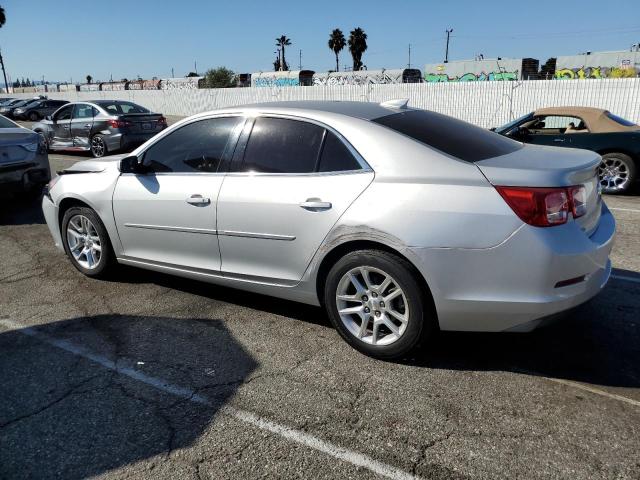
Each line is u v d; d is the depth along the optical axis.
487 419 2.80
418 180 3.17
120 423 2.85
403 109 3.91
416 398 3.01
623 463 2.46
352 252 3.34
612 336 3.68
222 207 3.85
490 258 2.97
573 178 3.04
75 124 14.29
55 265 5.44
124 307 4.36
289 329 3.91
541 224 2.91
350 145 3.44
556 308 2.99
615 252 5.54
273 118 3.82
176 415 2.91
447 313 3.13
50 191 5.12
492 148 3.52
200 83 46.38
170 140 4.30
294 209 3.52
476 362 3.38
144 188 4.32
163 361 3.48
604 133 8.64
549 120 9.27
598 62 33.09
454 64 37.09
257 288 3.90
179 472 2.48
